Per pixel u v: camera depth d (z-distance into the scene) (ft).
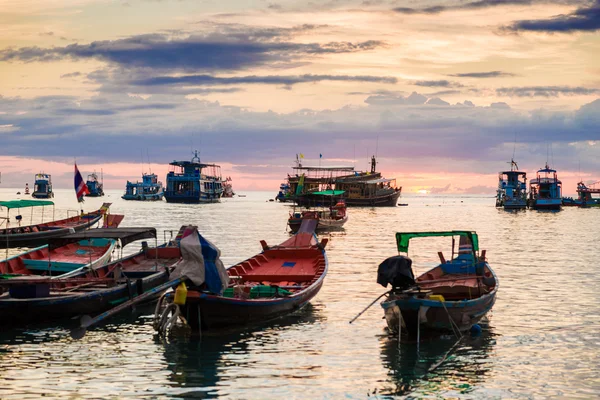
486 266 87.92
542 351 64.80
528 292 95.71
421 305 63.93
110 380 56.24
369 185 488.85
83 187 146.61
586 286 101.24
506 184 482.69
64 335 70.74
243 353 63.98
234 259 136.36
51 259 110.01
